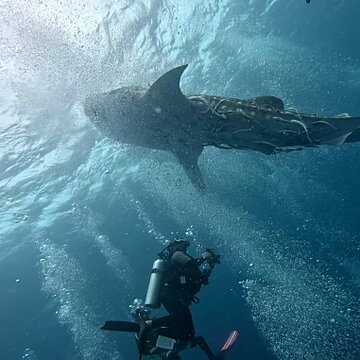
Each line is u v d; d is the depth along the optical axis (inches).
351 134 217.2
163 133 228.4
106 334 449.7
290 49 565.0
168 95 204.1
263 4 553.9
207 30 552.7
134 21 507.8
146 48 510.9
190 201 519.8
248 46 563.5
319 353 367.6
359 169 517.3
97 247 538.0
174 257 187.3
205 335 418.3
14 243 574.6
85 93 485.4
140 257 512.1
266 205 517.0
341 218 494.9
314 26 558.9
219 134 220.7
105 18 492.1
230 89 564.4
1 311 499.5
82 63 477.1
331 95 552.7
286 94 551.5
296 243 481.1
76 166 584.1
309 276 444.1
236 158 505.0
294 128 212.7
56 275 517.7
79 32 474.9
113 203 570.9
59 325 467.2
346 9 545.0
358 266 444.1
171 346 175.8
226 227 503.8
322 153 520.1
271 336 393.7
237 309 430.6
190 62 550.3
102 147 560.1
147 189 546.6
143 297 472.4
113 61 481.7
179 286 185.9
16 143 566.3
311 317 401.4
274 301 424.5
